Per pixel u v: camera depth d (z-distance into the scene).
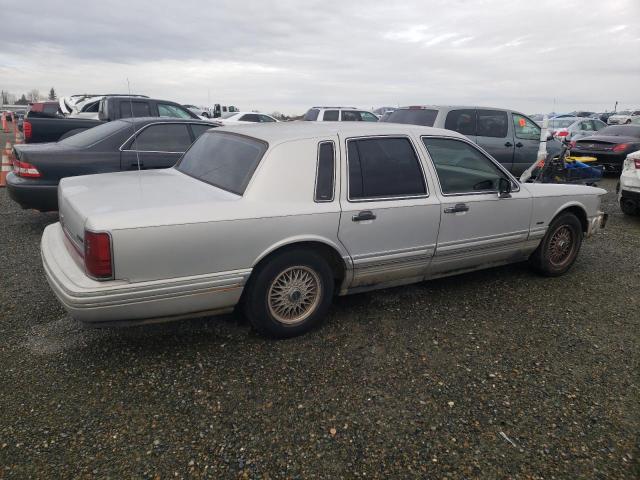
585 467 2.42
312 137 3.53
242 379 3.06
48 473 2.28
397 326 3.83
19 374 3.04
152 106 11.01
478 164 4.37
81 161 5.90
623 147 12.12
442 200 4.00
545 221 4.75
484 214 4.27
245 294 3.39
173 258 2.96
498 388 3.05
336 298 4.34
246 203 3.21
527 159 9.59
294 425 2.66
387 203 3.71
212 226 3.04
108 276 2.83
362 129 3.80
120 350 3.35
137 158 5.73
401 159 3.88
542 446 2.56
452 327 3.85
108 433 2.55
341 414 2.76
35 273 4.68
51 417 2.66
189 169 4.12
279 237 3.28
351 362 3.29
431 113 8.93
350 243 3.60
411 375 3.16
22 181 5.70
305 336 3.62
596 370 3.29
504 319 4.02
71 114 15.37
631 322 4.03
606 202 9.36
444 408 2.84
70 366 3.14
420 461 2.43
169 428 2.61
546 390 3.04
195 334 3.60
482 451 2.51
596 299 4.50
